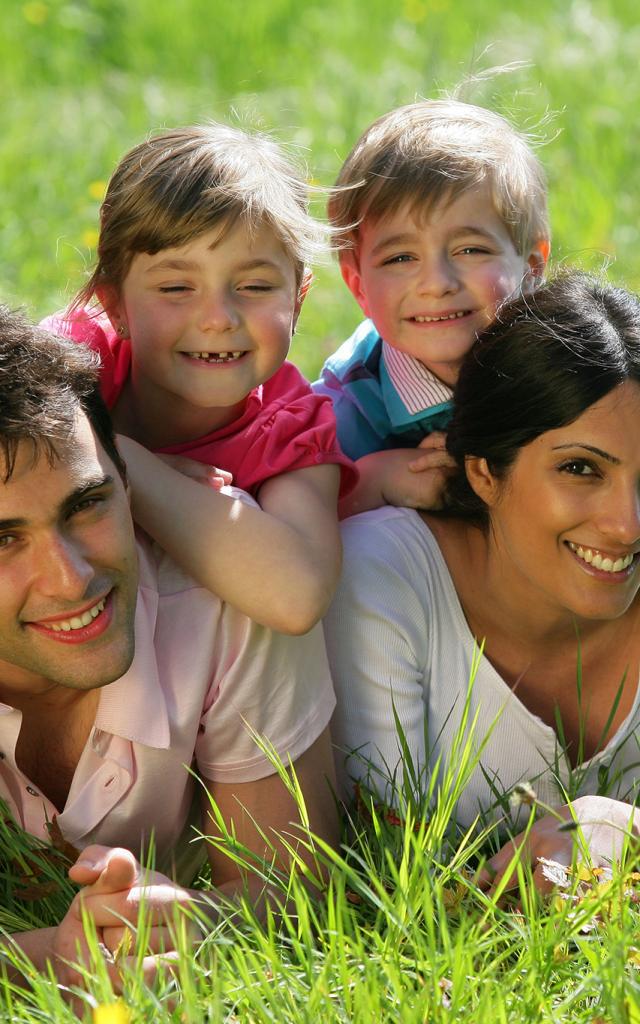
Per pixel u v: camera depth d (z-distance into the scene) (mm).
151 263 3529
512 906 3004
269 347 3578
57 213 7094
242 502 3287
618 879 2717
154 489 3219
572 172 7578
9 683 2990
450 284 4059
